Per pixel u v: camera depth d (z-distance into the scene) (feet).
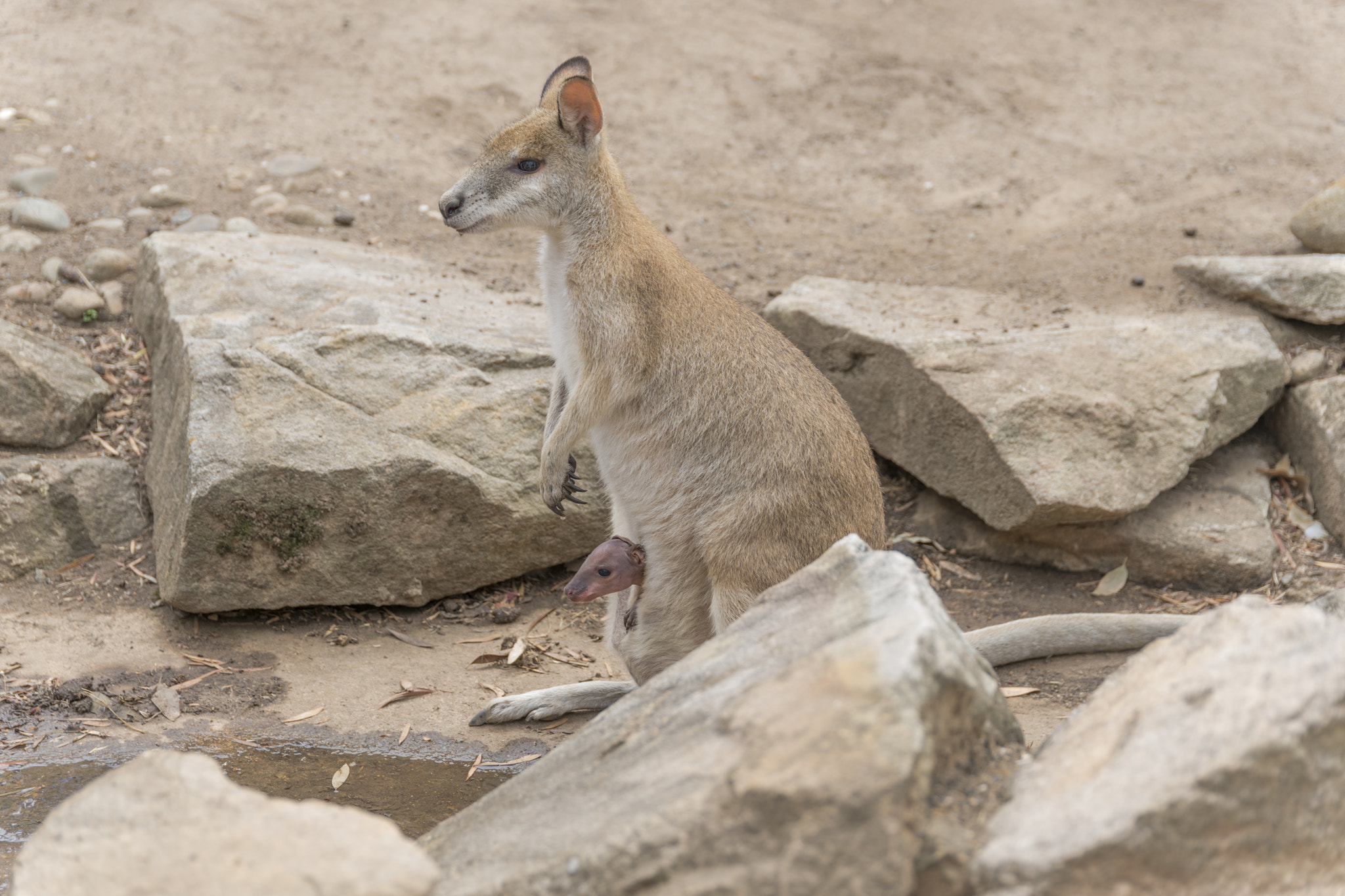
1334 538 36.32
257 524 31.76
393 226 48.55
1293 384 38.73
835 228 51.21
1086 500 34.58
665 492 26.66
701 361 26.09
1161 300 41.93
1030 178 55.31
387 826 15.64
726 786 14.80
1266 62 66.33
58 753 26.18
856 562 19.26
